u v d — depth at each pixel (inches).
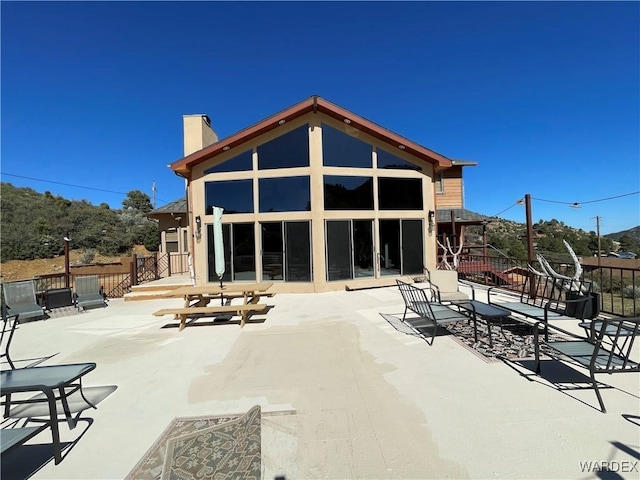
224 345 191.5
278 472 77.8
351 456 83.7
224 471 77.0
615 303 305.9
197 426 103.0
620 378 125.0
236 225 397.7
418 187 430.6
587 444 84.8
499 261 405.4
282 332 214.7
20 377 101.5
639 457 79.0
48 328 253.1
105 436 99.6
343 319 243.4
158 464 84.8
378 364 150.0
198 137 505.0
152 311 310.2
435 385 124.6
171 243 619.2
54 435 87.0
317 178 383.2
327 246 386.9
